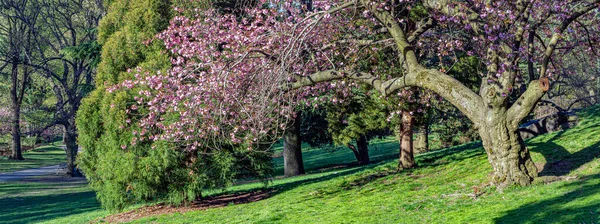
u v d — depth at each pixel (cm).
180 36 1617
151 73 1605
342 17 1485
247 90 1249
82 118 1783
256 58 1317
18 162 5531
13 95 4397
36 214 2177
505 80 1105
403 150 1886
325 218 1246
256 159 1831
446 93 1169
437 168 1717
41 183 3578
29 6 4006
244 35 1411
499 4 1097
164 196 1748
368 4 1174
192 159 1706
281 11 1434
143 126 1605
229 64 1264
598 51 1426
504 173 1154
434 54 1852
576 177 1109
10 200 2711
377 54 1577
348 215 1238
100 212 2033
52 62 4494
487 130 1151
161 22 1783
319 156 4909
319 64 1475
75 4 4078
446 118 2983
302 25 1365
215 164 1711
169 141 1562
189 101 1335
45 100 4862
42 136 4872
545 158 1359
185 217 1611
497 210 998
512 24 1113
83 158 1822
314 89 1526
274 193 1947
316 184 1958
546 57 1073
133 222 1631
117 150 1686
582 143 1394
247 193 2088
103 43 1936
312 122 3306
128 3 1898
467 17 1145
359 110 2341
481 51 1468
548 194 1027
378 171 1939
